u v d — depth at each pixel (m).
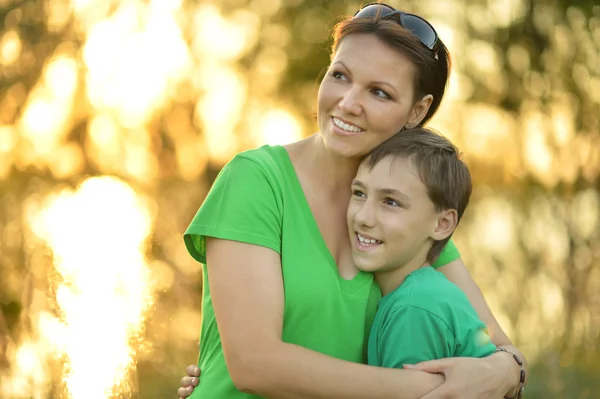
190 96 7.70
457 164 2.79
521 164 7.78
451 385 2.47
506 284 7.32
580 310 6.97
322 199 2.69
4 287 5.43
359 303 2.61
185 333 5.42
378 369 2.43
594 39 7.68
